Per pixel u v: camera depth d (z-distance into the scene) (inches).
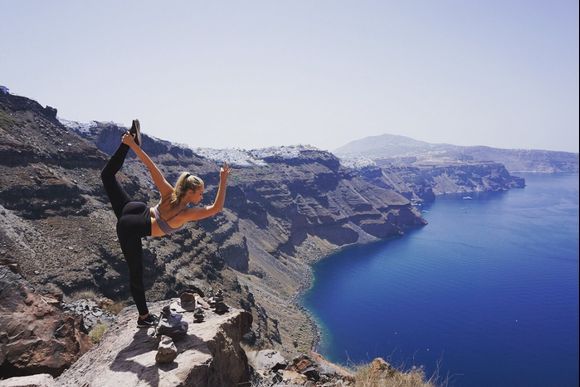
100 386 200.4
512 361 5196.9
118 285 3029.0
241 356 295.9
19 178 3472.0
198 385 210.4
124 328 277.1
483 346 5782.5
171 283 3444.9
